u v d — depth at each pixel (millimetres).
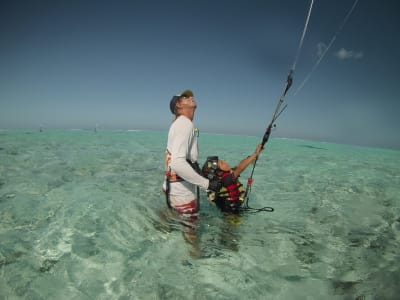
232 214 3559
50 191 4312
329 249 2865
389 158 12586
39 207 3521
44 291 1946
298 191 5312
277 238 3074
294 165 8633
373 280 2301
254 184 5801
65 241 2664
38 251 2461
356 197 5023
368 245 2998
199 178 2941
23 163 6617
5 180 4883
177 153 2865
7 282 2014
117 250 2562
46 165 6551
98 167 6746
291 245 2916
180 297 1972
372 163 10141
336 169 8180
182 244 2779
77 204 3648
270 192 5172
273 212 3975
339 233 3316
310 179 6496
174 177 3137
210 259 2525
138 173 6270
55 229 2902
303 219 3752
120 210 3512
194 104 3191
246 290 2096
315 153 12883
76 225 3016
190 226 3160
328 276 2346
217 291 2064
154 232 2994
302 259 2625
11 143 10500
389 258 2705
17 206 3535
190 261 2471
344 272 2418
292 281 2252
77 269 2232
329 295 2078
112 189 4664
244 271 2357
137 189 4793
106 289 2016
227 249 2738
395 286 2215
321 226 3523
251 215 3781
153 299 1938
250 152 11734
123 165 7238
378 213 4160
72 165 6746
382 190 5656
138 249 2615
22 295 1891
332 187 5746
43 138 13328
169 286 2092
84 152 9273
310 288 2162
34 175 5402
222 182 3457
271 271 2389
